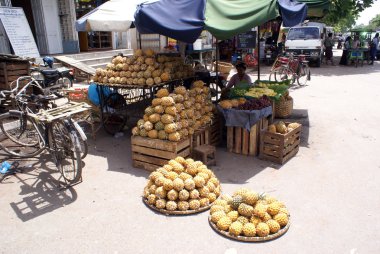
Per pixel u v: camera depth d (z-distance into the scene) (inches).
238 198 140.6
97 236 133.8
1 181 182.1
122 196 164.9
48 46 513.7
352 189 169.0
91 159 212.8
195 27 186.5
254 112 202.2
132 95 321.7
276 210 137.3
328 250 123.4
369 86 466.6
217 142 235.9
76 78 477.4
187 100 204.8
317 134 257.3
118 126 267.6
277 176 184.9
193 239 131.0
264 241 128.8
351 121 290.4
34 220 145.5
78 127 178.2
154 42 737.0
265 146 205.6
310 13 293.1
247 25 189.9
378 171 190.2
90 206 156.1
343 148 227.1
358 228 136.1
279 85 288.2
